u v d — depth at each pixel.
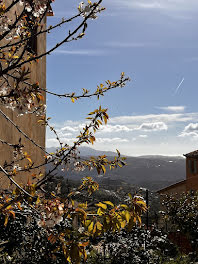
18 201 1.96
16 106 1.97
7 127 5.48
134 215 1.90
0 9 1.94
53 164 3.21
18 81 1.87
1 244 3.90
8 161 5.46
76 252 1.75
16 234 4.15
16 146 2.80
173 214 10.88
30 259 4.16
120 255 6.18
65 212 1.82
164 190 19.86
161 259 7.25
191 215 10.20
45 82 8.61
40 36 7.68
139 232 6.97
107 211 1.94
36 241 4.29
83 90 2.68
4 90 2.05
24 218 4.34
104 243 6.46
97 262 5.79
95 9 1.99
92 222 1.86
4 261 3.71
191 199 12.10
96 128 3.18
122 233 6.84
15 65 1.92
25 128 6.55
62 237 1.82
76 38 1.98
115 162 3.36
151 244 7.36
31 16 2.21
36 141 7.50
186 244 10.20
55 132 3.51
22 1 1.98
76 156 3.34
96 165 3.32
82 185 3.13
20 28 2.35
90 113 3.08
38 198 1.92
